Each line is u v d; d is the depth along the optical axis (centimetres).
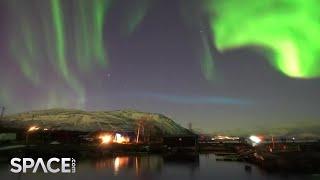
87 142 9325
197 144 8125
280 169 4450
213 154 7731
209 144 9706
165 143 8238
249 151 6481
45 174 3919
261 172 4159
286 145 6272
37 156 6094
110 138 9825
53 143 8256
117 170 4375
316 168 4366
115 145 8700
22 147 6519
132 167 4766
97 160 5931
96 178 3647
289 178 3584
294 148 5900
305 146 5947
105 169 4484
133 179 3600
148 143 9256
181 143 8112
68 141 9212
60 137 9712
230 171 4300
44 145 7388
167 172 4188
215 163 5450
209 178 3666
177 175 3912
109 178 3650
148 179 3600
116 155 7288
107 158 6419
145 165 5066
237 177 3719
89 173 4056
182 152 8025
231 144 9250
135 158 6488
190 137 8150
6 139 8431
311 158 4597
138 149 8369
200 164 5275
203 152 8369
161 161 5825
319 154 4828
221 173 4094
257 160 5269
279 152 5331
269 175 3850
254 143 7450
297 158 4612
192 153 7881
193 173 4103
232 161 5853
